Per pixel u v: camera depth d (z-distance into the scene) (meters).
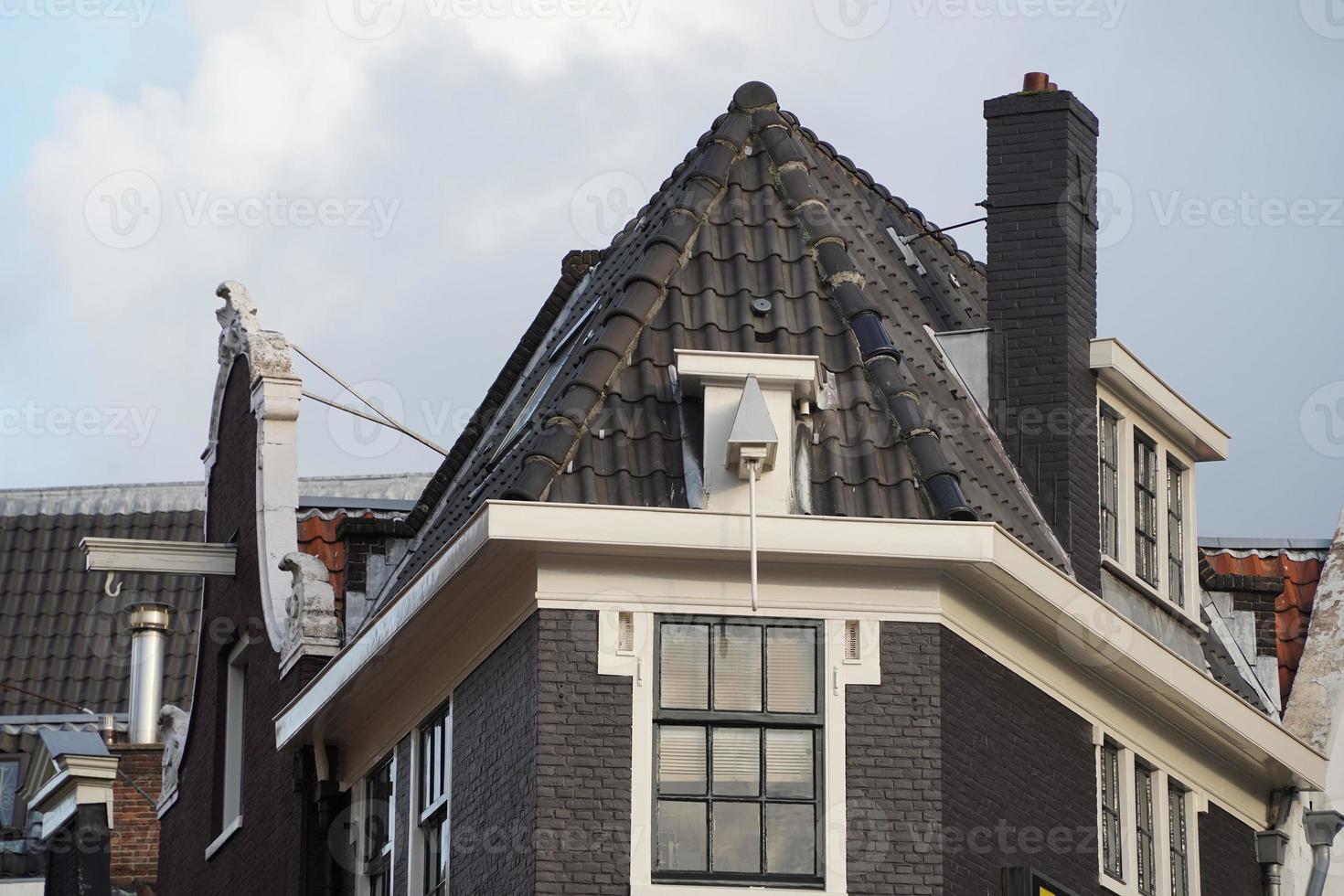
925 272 32.16
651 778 25.33
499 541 25.34
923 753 25.62
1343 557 35.94
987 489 28.45
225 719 36.44
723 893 24.97
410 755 29.61
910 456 26.86
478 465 32.53
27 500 61.00
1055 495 29.33
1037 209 30.73
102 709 55.19
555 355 31.83
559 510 25.38
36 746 44.72
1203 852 30.44
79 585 58.34
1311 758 30.92
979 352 30.33
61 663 56.25
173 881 38.25
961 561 25.70
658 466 26.42
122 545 36.09
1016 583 26.25
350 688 30.00
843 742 25.53
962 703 26.22
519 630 26.22
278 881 32.75
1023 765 27.03
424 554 31.44
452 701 28.31
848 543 25.56
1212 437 31.75
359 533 34.56
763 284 28.41
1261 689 34.03
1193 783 30.52
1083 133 31.30
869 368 27.69
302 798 32.06
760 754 25.56
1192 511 31.80
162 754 43.50
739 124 30.50
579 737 25.34
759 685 25.67
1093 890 27.81
